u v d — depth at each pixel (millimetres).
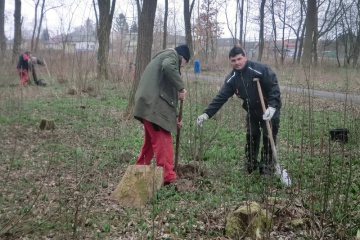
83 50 14977
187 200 5141
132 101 10562
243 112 9844
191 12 29703
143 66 10422
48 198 5141
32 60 16453
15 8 24125
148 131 5562
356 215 4363
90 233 4297
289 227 4219
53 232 4266
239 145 7848
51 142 8133
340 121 9156
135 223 4527
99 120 10359
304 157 6480
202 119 6055
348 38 44188
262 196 4750
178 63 5598
